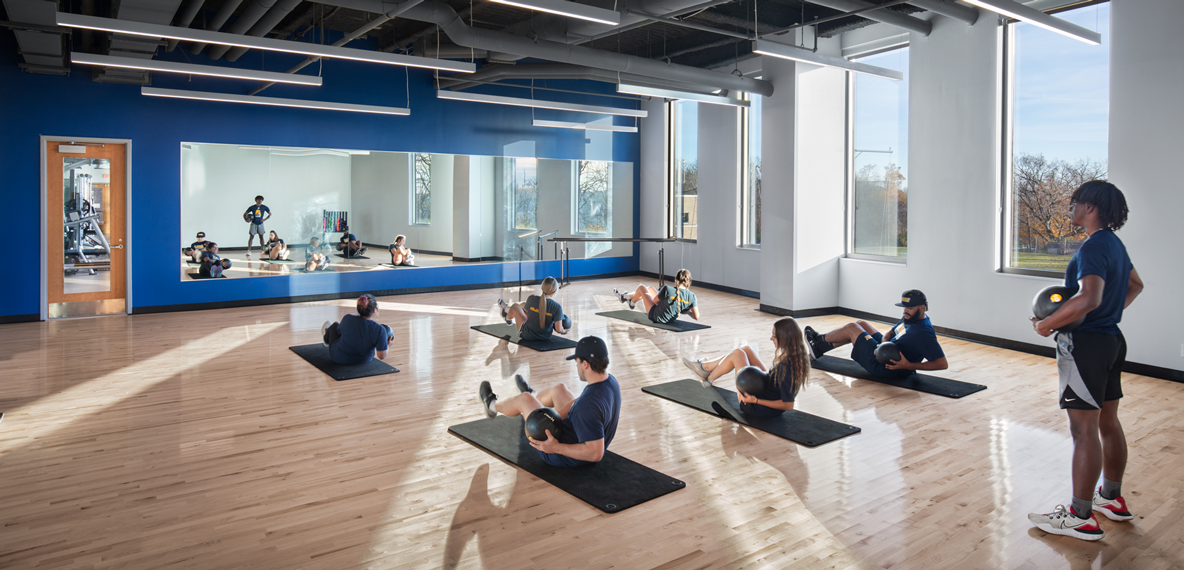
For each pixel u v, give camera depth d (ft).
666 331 24.59
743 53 31.35
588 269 40.37
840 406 15.17
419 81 33.42
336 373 17.84
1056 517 9.01
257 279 30.27
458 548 8.58
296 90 30.30
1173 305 17.58
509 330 24.32
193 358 19.72
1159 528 9.14
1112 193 8.61
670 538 8.87
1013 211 22.08
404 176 33.53
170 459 11.70
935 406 15.20
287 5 19.30
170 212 28.12
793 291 27.63
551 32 23.59
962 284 23.36
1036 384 17.20
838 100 28.14
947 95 23.53
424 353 20.62
